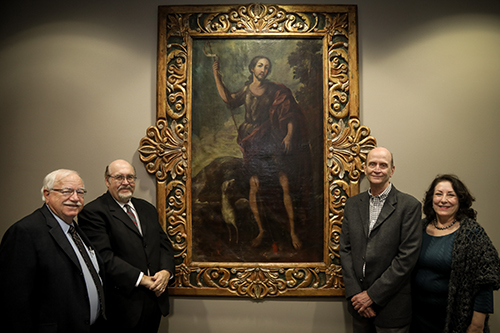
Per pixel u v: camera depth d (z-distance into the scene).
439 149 2.49
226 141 2.51
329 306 2.45
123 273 1.91
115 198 2.11
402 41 2.53
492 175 2.47
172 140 2.49
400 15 2.54
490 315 2.43
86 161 2.53
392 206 2.06
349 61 2.49
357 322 2.15
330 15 2.51
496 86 2.50
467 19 2.52
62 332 1.58
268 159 2.50
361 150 2.45
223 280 2.44
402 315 1.97
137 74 2.56
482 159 2.48
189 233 2.47
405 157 2.49
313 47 2.53
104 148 2.53
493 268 1.72
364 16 2.54
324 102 2.49
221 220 2.49
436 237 1.96
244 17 2.52
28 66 2.56
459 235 1.84
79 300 1.65
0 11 2.56
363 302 2.01
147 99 2.55
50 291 1.57
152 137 2.49
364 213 2.14
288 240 2.48
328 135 2.47
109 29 2.57
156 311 2.13
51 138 2.54
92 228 1.99
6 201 2.51
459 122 2.49
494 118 2.49
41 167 2.53
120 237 2.00
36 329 1.55
